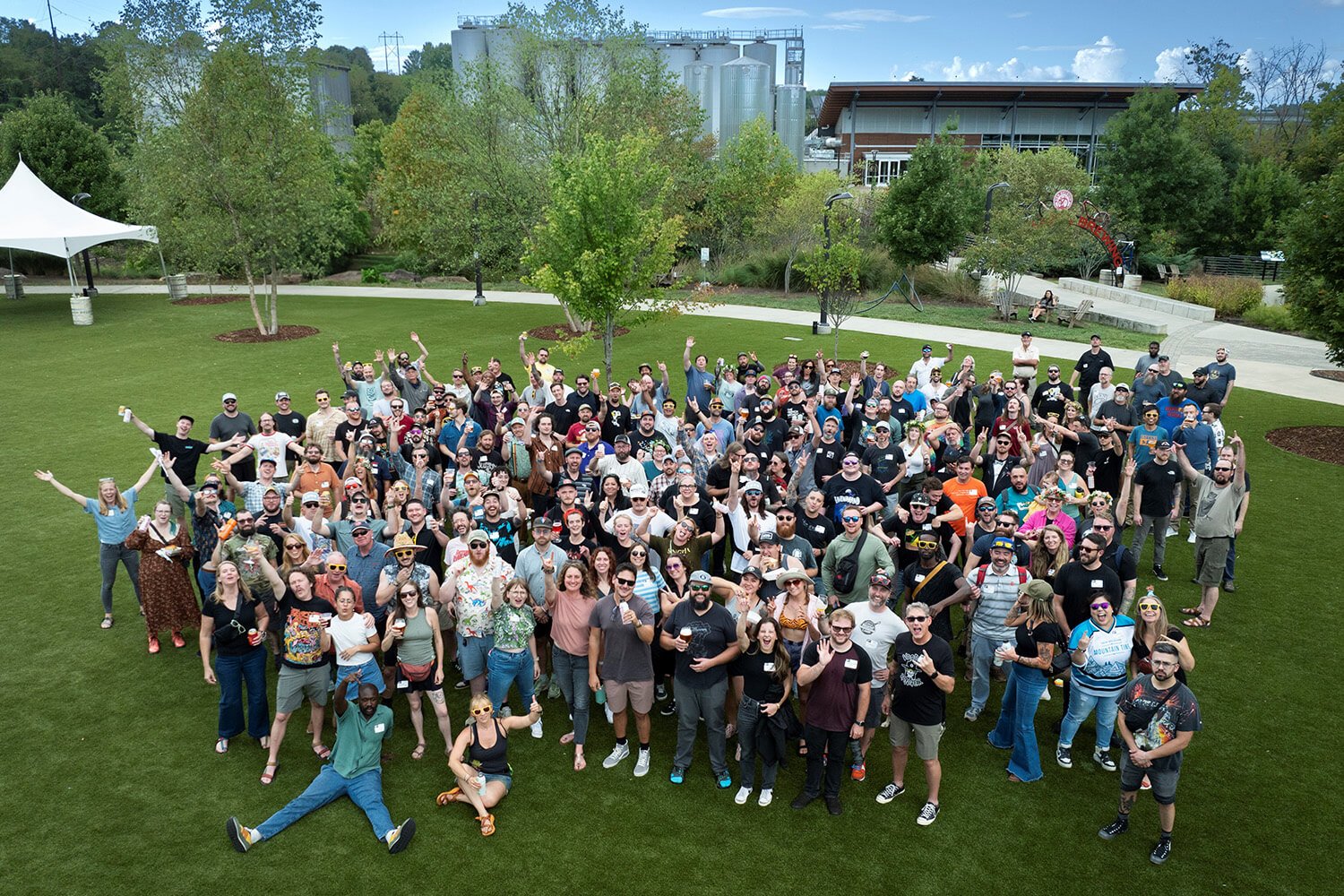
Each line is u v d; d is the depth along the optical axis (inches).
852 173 2303.2
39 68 2957.7
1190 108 2411.4
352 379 589.9
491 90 1110.4
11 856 256.2
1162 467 423.5
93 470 609.3
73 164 1595.7
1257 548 480.1
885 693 291.4
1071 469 399.2
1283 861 257.1
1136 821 275.3
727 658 279.1
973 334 1109.1
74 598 423.5
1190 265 1768.0
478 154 1114.7
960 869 254.2
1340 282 655.8
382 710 281.6
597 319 735.7
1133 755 251.9
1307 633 387.9
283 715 288.4
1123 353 1007.0
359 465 421.1
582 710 301.3
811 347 1017.5
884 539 352.5
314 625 284.0
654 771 301.3
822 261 1041.5
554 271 770.8
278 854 258.2
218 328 1154.0
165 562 366.0
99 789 286.7
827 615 287.0
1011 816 277.4
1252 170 1863.9
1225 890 246.4
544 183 1067.9
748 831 270.5
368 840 265.4
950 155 1293.1
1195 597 422.9
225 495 444.1
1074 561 309.0
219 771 297.6
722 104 2655.0
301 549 318.7
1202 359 984.9
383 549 336.8
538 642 344.2
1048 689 355.9
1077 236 1520.7
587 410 481.7
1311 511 535.2
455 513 358.6
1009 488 393.1
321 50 1119.6
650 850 261.6
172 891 243.6
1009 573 311.7
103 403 783.1
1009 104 2849.4
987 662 320.5
